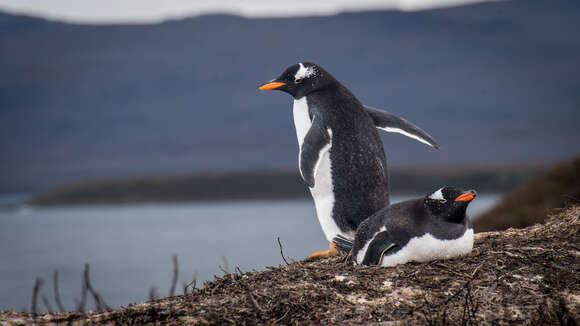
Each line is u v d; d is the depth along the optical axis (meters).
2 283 45.81
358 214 8.22
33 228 135.75
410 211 6.66
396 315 5.59
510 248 6.89
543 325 5.29
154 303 6.12
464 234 6.47
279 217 148.00
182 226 126.00
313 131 8.22
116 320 5.67
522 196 24.09
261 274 6.72
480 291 5.94
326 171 8.27
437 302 5.77
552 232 7.52
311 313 5.69
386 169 8.38
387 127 8.98
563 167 24.52
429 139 8.73
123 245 84.44
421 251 6.50
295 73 8.77
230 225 122.56
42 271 54.72
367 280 6.27
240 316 5.68
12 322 5.68
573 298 5.78
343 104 8.48
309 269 6.87
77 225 142.75
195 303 6.00
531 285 6.05
